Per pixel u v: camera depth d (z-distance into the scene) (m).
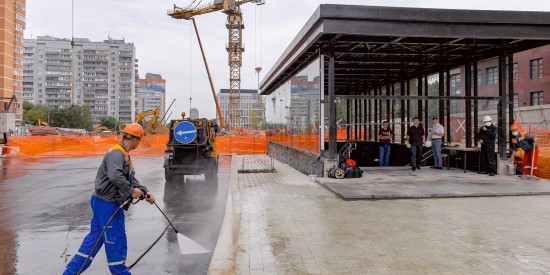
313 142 14.40
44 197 11.53
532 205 8.49
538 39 12.53
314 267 4.68
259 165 19.25
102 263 5.57
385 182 11.55
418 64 17.33
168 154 13.99
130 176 4.46
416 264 4.77
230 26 99.56
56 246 6.55
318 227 6.67
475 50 14.90
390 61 16.25
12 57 115.00
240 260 4.95
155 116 33.16
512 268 4.61
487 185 10.83
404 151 16.27
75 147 33.97
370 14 11.51
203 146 14.04
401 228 6.56
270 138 27.00
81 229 7.75
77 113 133.25
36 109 141.75
